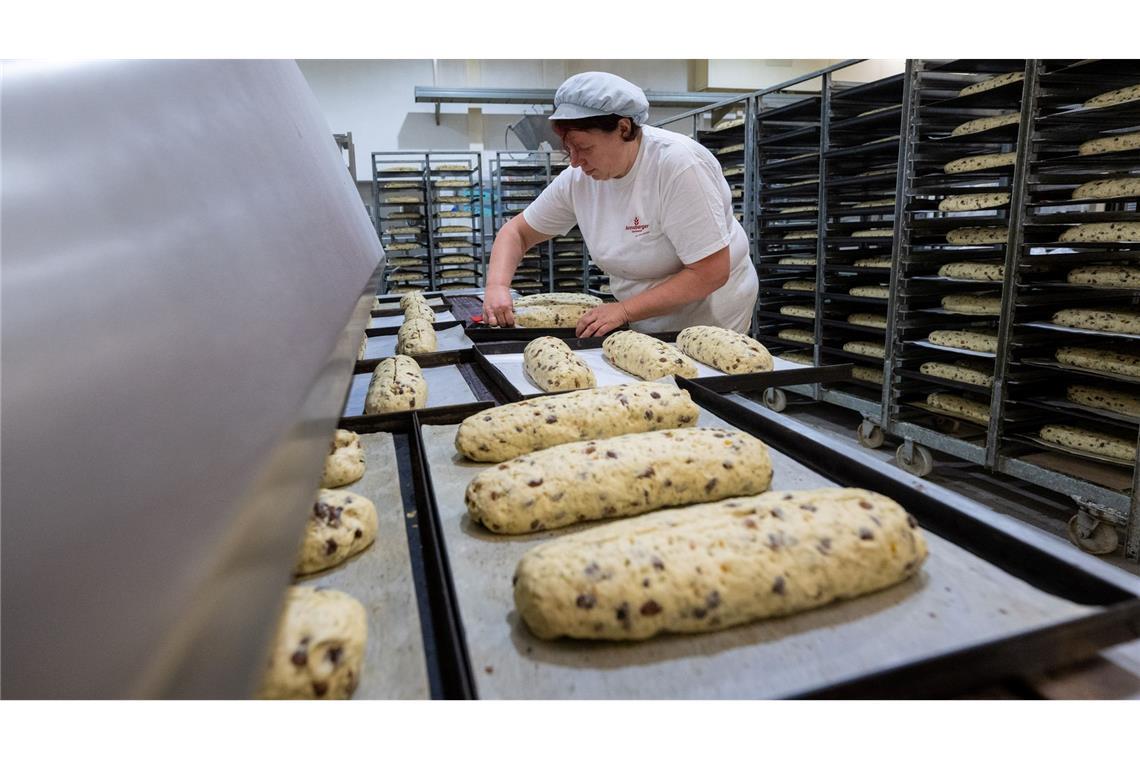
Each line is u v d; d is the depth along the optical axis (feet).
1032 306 11.03
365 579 2.99
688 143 7.89
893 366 13.44
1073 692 2.19
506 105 29.94
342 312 3.43
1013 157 11.30
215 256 2.15
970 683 2.07
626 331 7.34
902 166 12.81
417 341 7.57
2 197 1.40
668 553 2.71
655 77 30.35
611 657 2.50
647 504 3.61
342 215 5.11
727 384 5.74
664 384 5.13
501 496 3.43
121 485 1.32
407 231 26.35
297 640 2.18
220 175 2.57
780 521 2.91
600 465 3.65
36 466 1.19
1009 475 12.64
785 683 2.33
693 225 7.72
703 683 2.34
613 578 2.57
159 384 1.55
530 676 2.40
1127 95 9.61
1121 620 2.19
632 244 8.60
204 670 1.27
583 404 4.72
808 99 15.74
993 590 2.74
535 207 10.11
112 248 1.63
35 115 1.67
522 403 4.78
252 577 1.54
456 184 26.45
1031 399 11.03
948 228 13.26
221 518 1.50
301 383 2.31
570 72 30.07
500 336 8.46
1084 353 10.32
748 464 3.81
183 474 1.48
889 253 16.33
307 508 2.07
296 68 6.15
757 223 17.92
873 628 2.60
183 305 1.80
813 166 16.44
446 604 2.38
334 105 28.40
